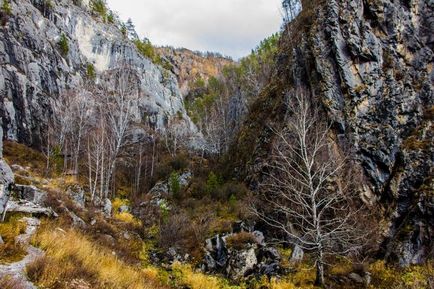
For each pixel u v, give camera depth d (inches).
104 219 856.3
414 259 623.2
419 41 901.2
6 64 1653.5
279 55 1362.0
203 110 3280.0
